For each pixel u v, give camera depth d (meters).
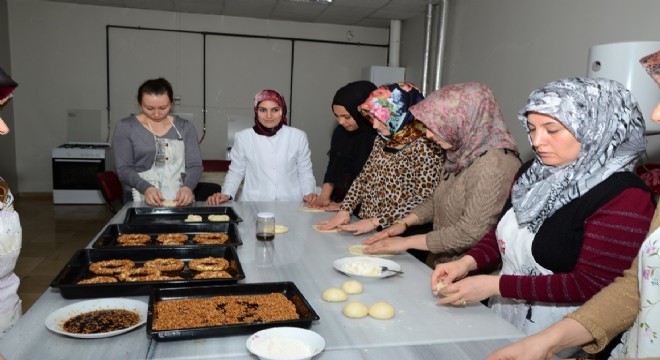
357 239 1.97
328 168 3.08
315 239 1.95
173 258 1.66
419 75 6.16
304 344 1.04
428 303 1.34
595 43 3.38
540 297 1.19
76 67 6.54
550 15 3.82
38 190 6.74
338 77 7.15
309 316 1.15
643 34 3.01
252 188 2.89
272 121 2.78
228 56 6.82
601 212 1.16
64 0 6.29
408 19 6.50
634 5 3.07
